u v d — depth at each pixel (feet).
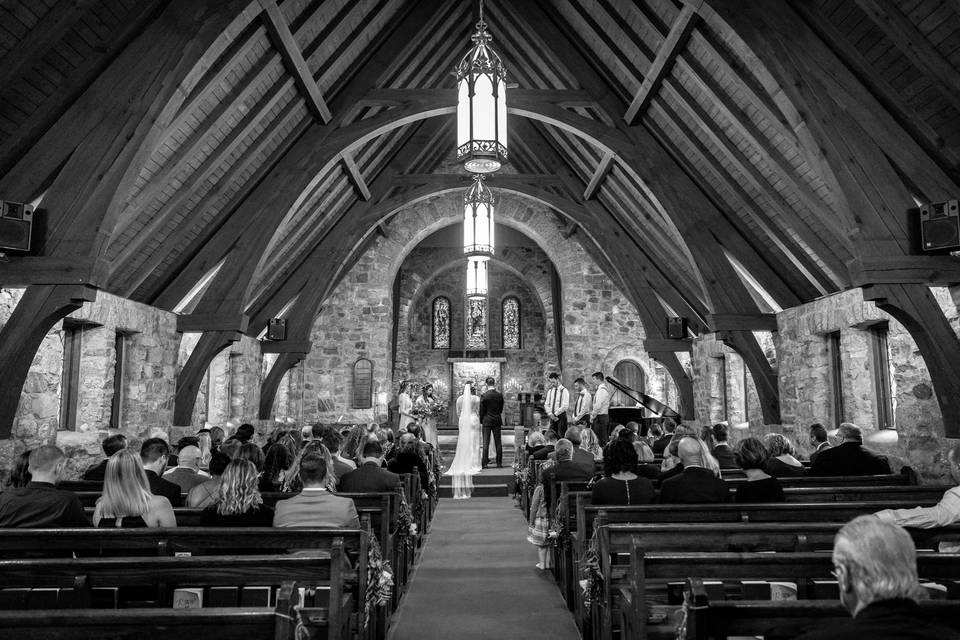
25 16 17.58
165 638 7.62
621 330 59.77
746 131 26.08
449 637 15.98
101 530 11.57
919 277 19.88
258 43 25.48
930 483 23.35
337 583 9.77
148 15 20.29
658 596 12.37
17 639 7.53
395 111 33.91
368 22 31.19
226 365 43.27
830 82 20.81
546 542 22.48
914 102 20.18
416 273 70.79
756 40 21.30
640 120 33.76
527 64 40.65
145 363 31.71
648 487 16.70
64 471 26.68
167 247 29.71
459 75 27.09
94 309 27.30
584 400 45.03
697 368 46.60
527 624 16.93
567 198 48.83
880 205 20.26
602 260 57.16
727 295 34.14
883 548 5.71
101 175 19.58
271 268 42.11
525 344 77.30
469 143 25.99
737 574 9.82
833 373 31.45
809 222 27.89
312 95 30.81
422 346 77.20
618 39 30.66
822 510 14.82
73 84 19.80
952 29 17.72
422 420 50.37
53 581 10.78
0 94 18.74
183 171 26.21
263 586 11.46
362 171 44.09
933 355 20.17
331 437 22.30
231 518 13.24
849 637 5.47
